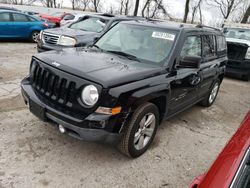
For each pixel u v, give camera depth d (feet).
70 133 10.33
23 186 9.53
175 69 12.92
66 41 24.73
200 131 15.87
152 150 12.88
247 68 30.86
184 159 12.57
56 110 10.34
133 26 14.82
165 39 13.48
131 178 10.69
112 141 10.37
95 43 15.30
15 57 29.55
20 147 11.63
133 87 10.33
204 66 16.34
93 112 9.79
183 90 14.10
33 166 10.57
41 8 87.10
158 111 12.51
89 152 11.94
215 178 6.04
